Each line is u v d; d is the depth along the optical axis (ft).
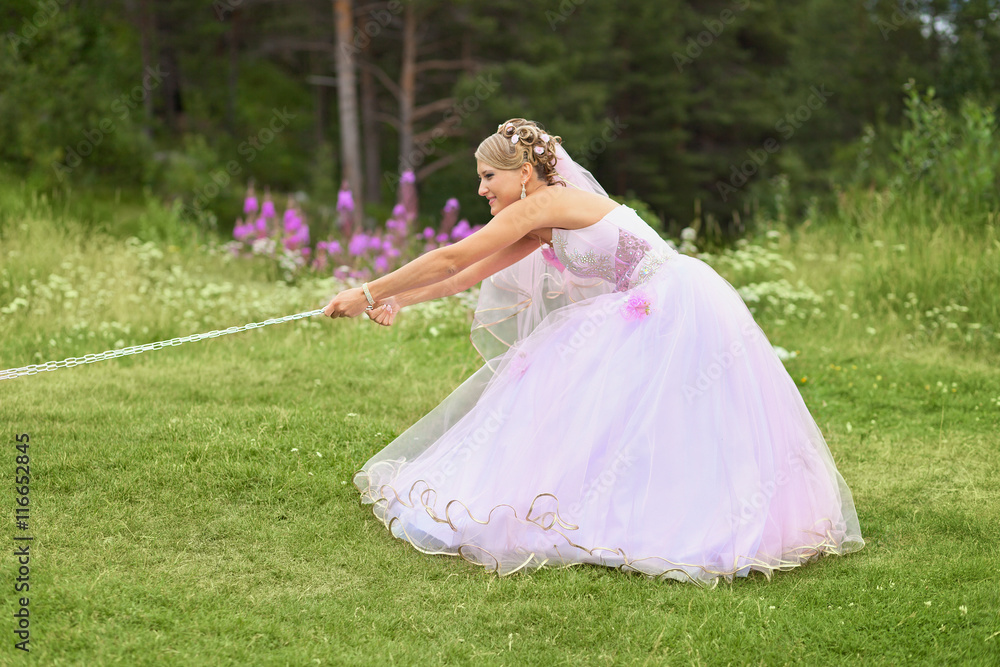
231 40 94.43
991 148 31.71
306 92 106.93
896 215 30.17
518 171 11.48
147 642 8.93
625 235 11.39
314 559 11.03
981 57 58.75
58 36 46.80
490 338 12.90
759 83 93.81
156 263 28.99
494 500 11.16
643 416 10.96
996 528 12.41
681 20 91.09
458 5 78.38
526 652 9.20
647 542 10.80
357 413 16.12
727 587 10.63
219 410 15.72
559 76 76.79
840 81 79.61
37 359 19.16
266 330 22.48
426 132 84.74
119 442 13.92
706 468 10.87
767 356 11.64
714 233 37.04
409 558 11.17
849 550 11.71
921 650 9.32
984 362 21.22
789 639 9.50
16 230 28.73
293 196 74.95
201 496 12.42
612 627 9.64
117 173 52.60
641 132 90.27
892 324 23.53
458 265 11.27
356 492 12.85
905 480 14.19
